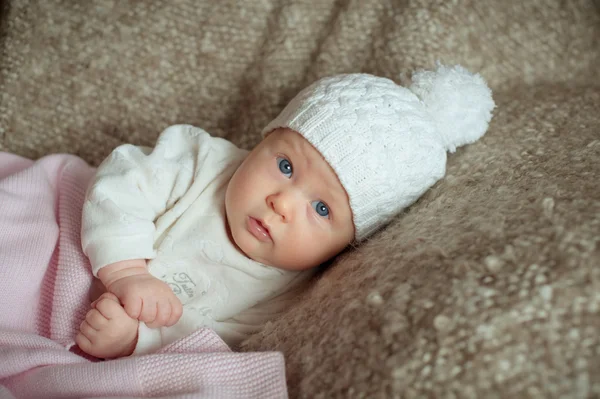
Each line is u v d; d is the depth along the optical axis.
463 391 0.65
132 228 1.04
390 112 1.09
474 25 1.39
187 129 1.26
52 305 1.05
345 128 1.06
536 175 0.97
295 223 1.07
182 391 0.84
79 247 1.10
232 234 1.12
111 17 1.41
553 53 1.45
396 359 0.71
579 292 0.68
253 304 1.16
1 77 1.38
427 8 1.36
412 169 1.08
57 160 1.27
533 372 0.64
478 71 1.39
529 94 1.36
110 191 1.09
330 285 0.95
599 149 0.99
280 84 1.41
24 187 1.17
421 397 0.67
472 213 0.91
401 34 1.35
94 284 1.08
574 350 0.64
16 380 0.89
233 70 1.44
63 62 1.39
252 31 1.44
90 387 0.85
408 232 0.95
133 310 0.95
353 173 1.05
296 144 1.09
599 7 1.48
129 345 0.98
